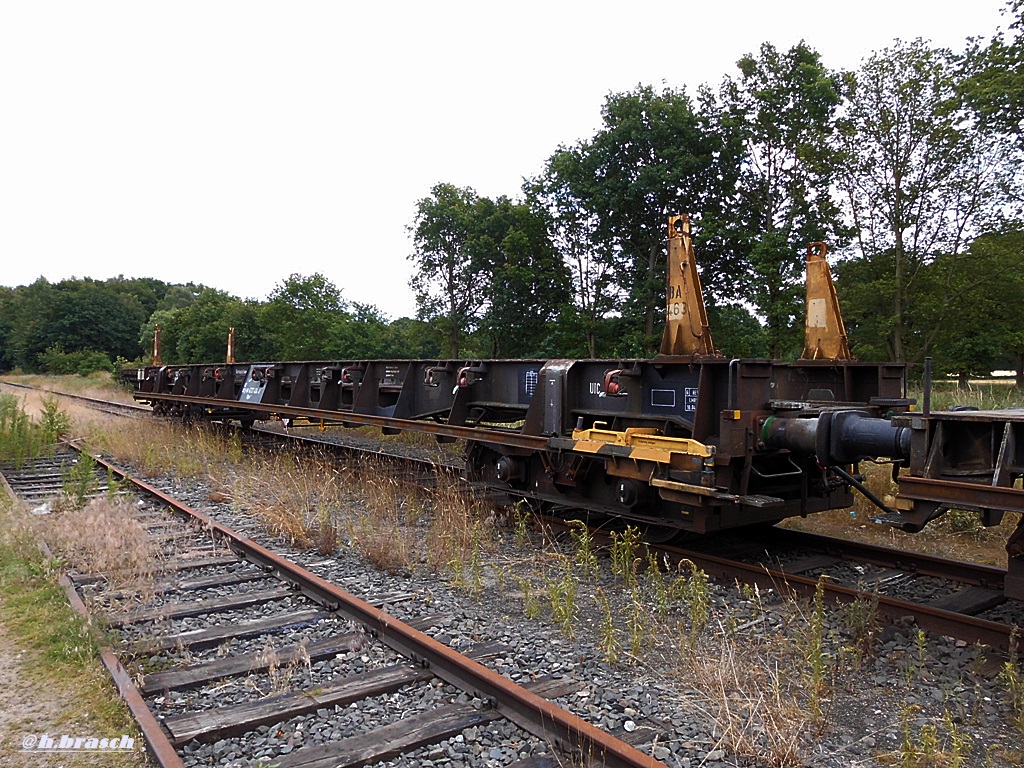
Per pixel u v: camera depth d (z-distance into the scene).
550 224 26.72
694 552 6.85
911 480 4.58
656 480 6.69
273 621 5.37
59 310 84.88
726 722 3.79
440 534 7.45
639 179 23.14
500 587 6.25
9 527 8.06
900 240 22.64
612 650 4.72
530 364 8.92
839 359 7.56
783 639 4.93
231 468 12.29
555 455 8.11
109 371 67.44
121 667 4.33
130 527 7.02
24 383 56.47
